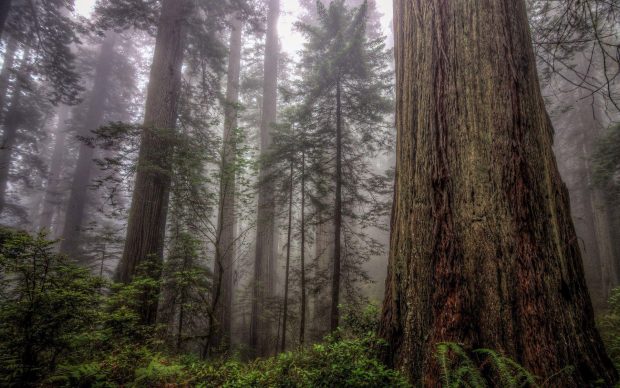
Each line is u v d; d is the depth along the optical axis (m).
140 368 3.96
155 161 8.06
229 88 15.86
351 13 9.27
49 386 3.34
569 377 2.49
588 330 2.76
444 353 2.61
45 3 13.53
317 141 9.51
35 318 3.17
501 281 2.88
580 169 16.12
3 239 3.26
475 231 3.08
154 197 8.29
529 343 2.66
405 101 4.11
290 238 11.15
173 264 7.47
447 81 3.59
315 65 9.52
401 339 3.37
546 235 2.92
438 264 3.23
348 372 3.19
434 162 3.53
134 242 7.98
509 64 3.34
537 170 3.09
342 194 9.83
